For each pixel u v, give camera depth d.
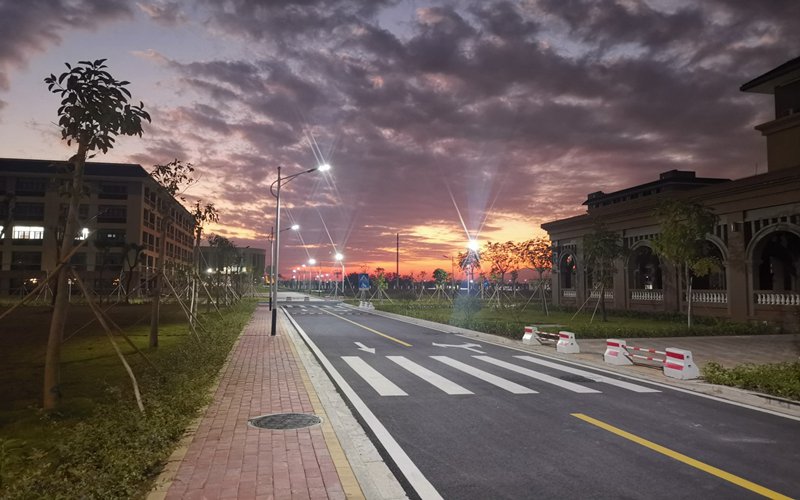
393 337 22.23
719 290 29.67
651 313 33.84
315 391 10.34
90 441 6.16
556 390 11.01
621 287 38.31
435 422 8.37
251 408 8.85
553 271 47.06
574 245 45.00
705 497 5.45
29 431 7.48
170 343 18.48
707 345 19.06
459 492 5.54
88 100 8.53
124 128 8.89
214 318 30.16
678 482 5.86
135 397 8.52
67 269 8.89
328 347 18.55
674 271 33.16
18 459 5.86
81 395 9.84
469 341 20.80
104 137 8.88
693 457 6.70
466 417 8.70
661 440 7.44
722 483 5.83
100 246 47.69
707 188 29.53
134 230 67.94
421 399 10.05
